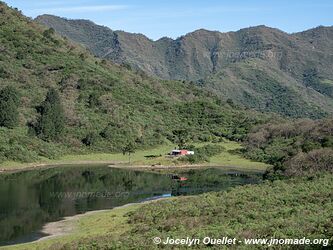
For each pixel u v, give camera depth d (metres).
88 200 78.44
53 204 74.06
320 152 92.19
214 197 69.88
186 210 59.72
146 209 65.12
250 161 141.38
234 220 51.84
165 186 95.81
